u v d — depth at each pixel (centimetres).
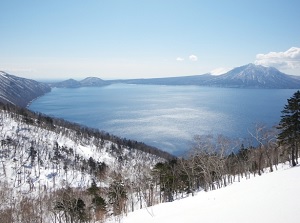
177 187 7200
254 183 3478
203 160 6481
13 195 10575
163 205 4478
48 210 6875
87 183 14050
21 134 18850
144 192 6844
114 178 7469
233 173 7881
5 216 6544
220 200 2883
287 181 2848
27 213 6856
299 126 5172
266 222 1623
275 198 2158
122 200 5856
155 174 6675
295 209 1717
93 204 6112
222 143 6531
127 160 18000
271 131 5903
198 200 3644
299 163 5953
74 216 5738
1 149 16262
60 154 17512
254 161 7325
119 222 3781
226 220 1892
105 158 18888
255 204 2136
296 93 5122
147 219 3128
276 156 7331
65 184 13562
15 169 14450
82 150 19575
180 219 2345
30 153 16562
